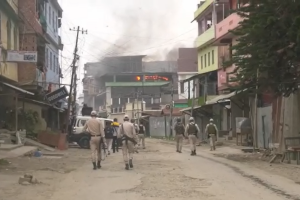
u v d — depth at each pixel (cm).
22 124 2680
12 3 2441
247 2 1595
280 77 1575
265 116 2348
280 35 1426
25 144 2262
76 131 2858
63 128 3247
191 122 2175
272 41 1442
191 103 4512
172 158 1931
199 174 1290
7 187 1006
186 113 4750
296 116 1783
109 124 2184
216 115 3794
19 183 1061
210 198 886
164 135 5828
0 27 2203
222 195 922
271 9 1404
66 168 1452
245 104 2758
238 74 1623
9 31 2423
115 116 7044
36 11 2902
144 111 6303
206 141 3388
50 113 3859
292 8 1377
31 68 2647
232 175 1264
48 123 3769
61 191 977
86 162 1694
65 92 3088
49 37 3744
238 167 1496
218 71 3659
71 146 2944
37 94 2859
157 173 1315
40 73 3003
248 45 1507
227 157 1969
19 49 2688
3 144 2016
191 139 2150
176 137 2412
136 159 1862
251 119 2580
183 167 1499
